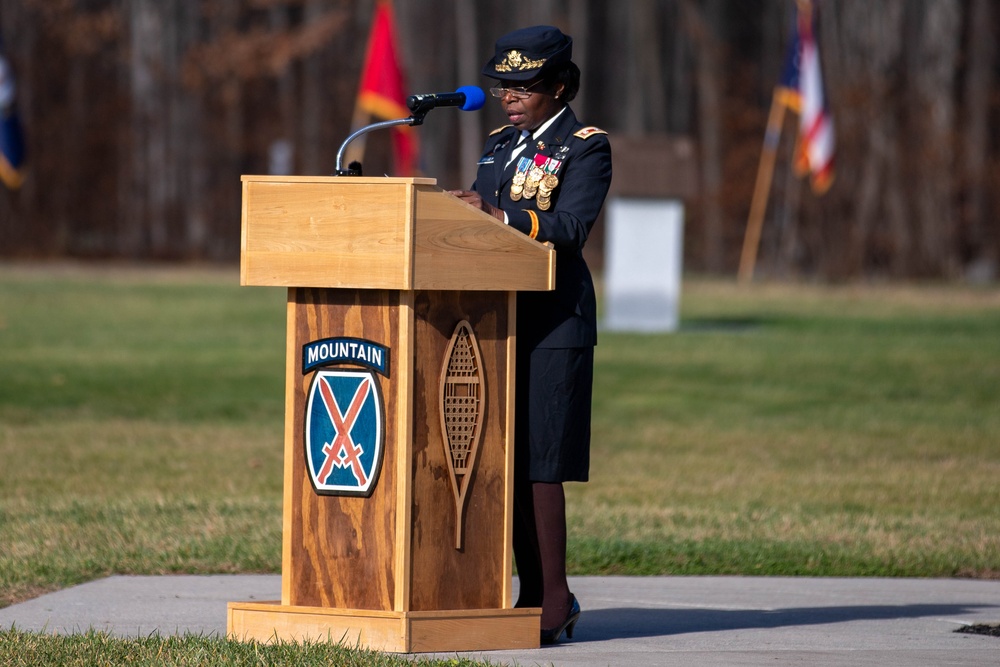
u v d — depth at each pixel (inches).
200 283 3157.0
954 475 1129.4
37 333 2112.5
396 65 2362.2
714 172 4987.7
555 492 538.6
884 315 2605.8
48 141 4766.2
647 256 2260.1
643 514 905.5
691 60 5516.7
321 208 487.5
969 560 762.8
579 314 532.1
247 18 5374.0
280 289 3048.7
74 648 502.6
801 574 741.3
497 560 515.2
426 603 502.9
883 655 526.6
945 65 4534.9
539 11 5438.0
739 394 1638.8
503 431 513.0
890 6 4552.2
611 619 607.8
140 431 1316.4
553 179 533.3
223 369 1774.1
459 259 489.4
